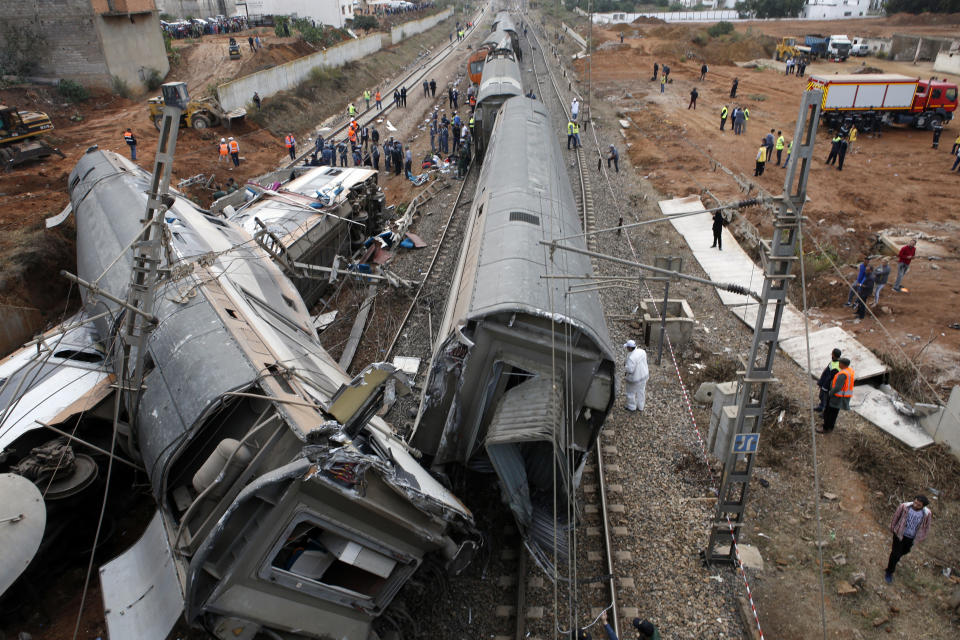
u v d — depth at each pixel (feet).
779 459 34.19
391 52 201.67
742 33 215.92
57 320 52.95
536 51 194.80
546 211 38.17
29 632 26.32
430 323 49.26
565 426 27.37
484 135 82.94
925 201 73.61
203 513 21.49
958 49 152.76
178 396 24.48
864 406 38.06
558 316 26.96
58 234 60.49
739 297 52.65
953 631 24.98
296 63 132.77
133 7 115.85
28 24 108.78
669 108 123.65
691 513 30.86
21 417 29.17
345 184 62.49
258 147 101.76
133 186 46.06
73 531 29.96
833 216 69.31
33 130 84.48
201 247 36.73
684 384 41.50
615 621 24.84
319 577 21.15
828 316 49.75
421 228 70.03
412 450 28.37
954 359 41.73
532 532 27.99
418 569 24.56
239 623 19.38
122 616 21.02
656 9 328.29
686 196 76.54
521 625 25.04
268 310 34.91
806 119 19.66
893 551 26.45
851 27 237.45
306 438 18.81
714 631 25.09
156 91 122.11
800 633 25.04
